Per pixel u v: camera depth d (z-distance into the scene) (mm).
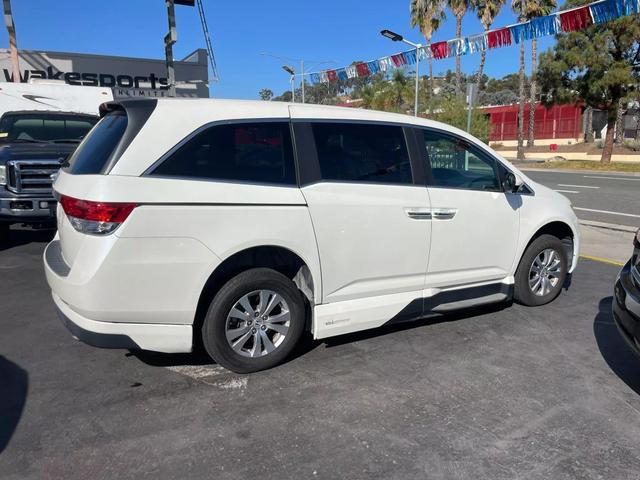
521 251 5109
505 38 13484
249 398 3574
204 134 3576
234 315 3756
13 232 9242
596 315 5254
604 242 8977
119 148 3395
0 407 3432
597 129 48312
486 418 3357
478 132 31281
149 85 25094
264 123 3805
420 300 4473
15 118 9156
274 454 2969
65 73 23094
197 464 2875
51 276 3600
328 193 3930
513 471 2846
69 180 3619
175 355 4219
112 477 2762
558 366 4113
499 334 4738
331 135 4070
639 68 26219
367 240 4098
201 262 3480
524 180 5156
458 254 4625
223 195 3523
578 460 2945
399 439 3121
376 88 38281
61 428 3195
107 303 3318
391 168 4289
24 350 4324
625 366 4129
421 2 38219
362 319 4191
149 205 3316
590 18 11578
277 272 3842
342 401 3547
